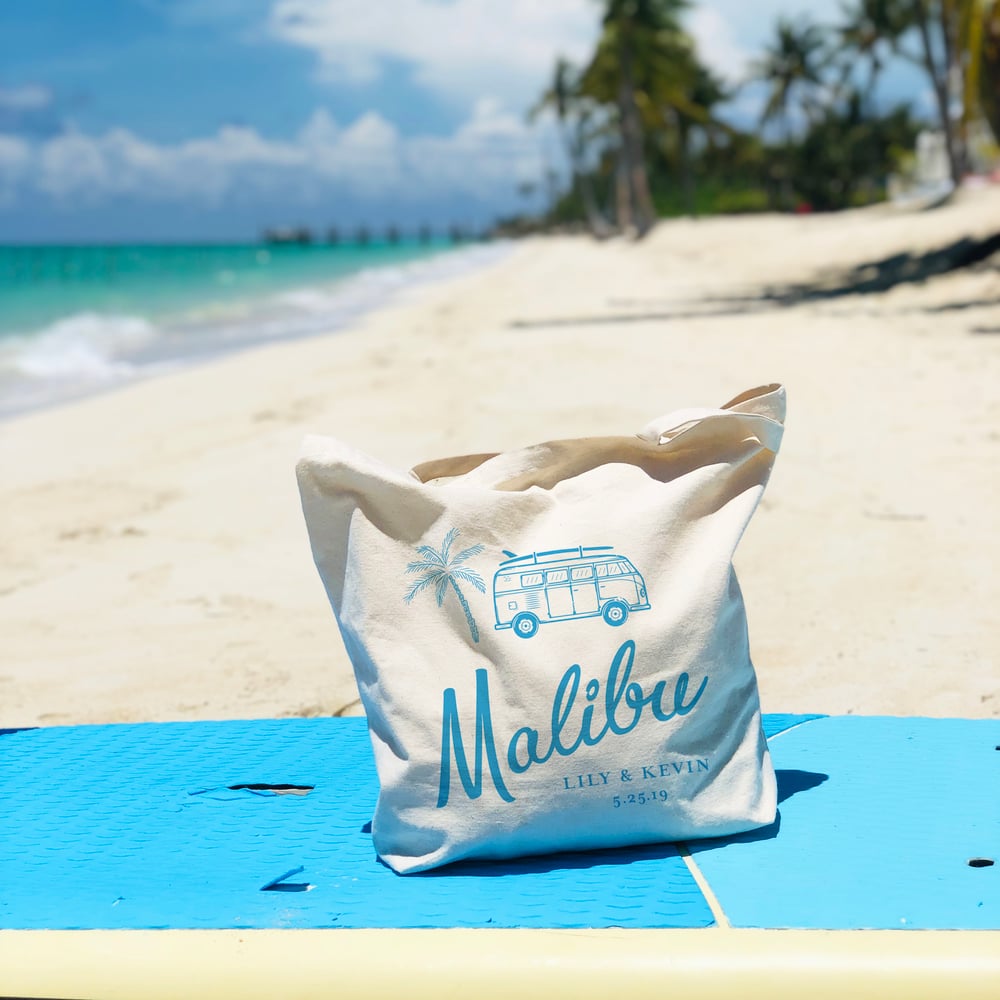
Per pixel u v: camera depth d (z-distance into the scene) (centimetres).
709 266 2648
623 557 196
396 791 191
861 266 1922
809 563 430
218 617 411
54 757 254
